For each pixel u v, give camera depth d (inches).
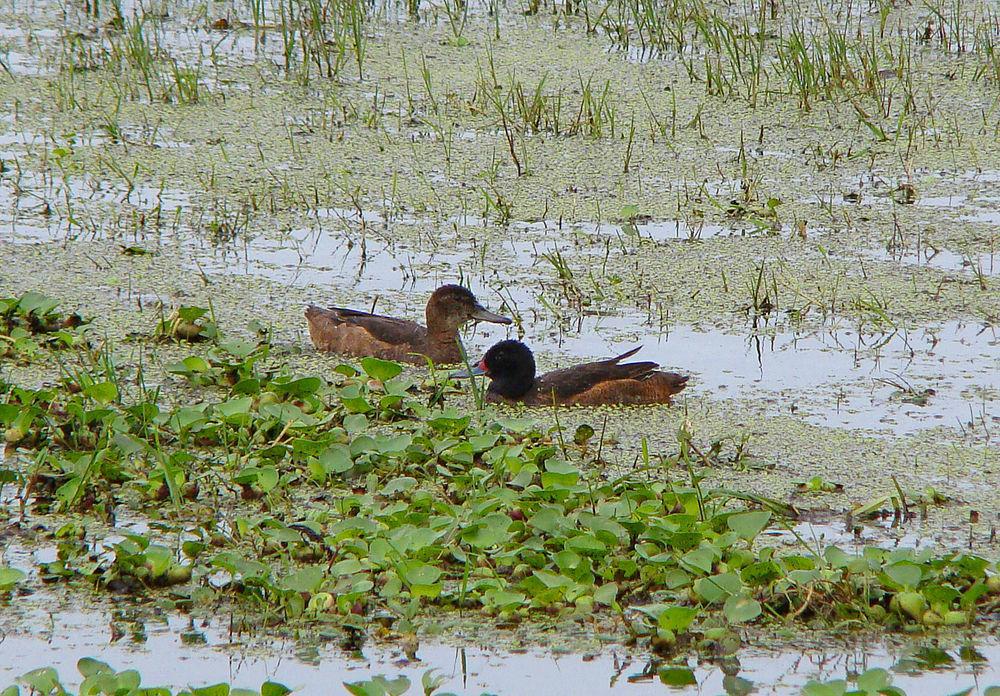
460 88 943.7
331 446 459.8
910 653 358.9
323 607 370.3
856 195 784.9
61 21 1060.5
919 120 892.6
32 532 418.0
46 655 350.9
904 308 641.0
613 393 545.3
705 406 542.0
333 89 940.6
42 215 738.2
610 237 729.6
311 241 721.6
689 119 901.8
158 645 356.8
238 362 557.6
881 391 553.9
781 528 434.3
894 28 1039.6
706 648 360.2
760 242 721.6
